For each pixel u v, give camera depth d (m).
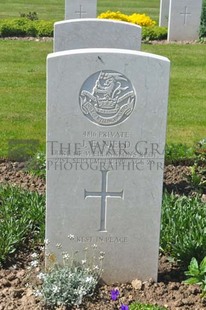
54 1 13.45
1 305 2.43
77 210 2.51
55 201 2.50
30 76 6.25
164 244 2.79
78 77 2.36
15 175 3.66
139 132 2.44
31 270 2.65
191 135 4.54
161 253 2.80
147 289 2.56
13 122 4.72
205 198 3.46
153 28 8.32
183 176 3.68
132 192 2.51
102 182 2.49
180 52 7.54
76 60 2.34
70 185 2.48
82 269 2.56
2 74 6.30
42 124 4.69
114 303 2.45
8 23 8.44
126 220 2.54
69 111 2.40
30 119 4.80
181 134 4.55
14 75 6.27
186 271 2.59
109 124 2.42
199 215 2.99
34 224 2.96
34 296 2.47
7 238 2.77
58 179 2.47
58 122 2.40
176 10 8.09
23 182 3.56
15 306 2.43
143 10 12.21
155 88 2.39
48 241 2.55
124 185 2.50
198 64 7.00
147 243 2.57
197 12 8.12
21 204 3.10
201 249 2.70
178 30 8.20
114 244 2.57
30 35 8.42
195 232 2.77
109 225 2.54
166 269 2.70
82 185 2.48
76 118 2.41
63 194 2.49
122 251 2.58
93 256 2.57
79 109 2.40
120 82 2.38
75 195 2.49
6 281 2.57
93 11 7.77
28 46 7.73
